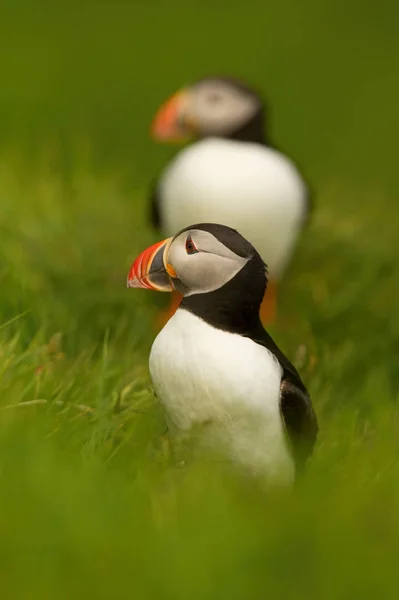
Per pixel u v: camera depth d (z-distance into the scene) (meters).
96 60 25.69
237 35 27.89
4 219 12.30
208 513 6.57
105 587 5.84
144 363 9.72
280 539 6.26
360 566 6.18
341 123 23.73
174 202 11.52
